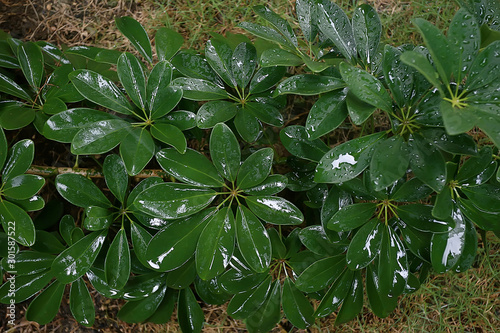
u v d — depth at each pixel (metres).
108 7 1.14
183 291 0.86
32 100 0.85
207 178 0.74
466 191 0.72
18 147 0.76
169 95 0.75
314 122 0.70
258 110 0.80
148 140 0.74
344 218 0.73
